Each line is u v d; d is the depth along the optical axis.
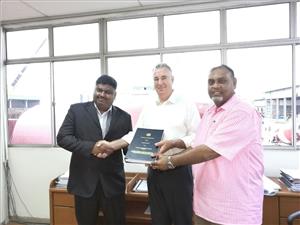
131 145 1.74
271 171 2.68
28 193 3.29
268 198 2.08
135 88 3.01
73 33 3.17
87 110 1.95
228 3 2.74
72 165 1.93
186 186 1.73
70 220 2.41
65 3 2.79
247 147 1.41
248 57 2.75
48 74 3.26
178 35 2.92
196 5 2.80
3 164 3.29
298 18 2.62
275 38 2.67
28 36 3.30
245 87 2.76
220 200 1.43
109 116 2.00
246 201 1.41
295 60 2.62
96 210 1.92
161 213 1.77
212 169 1.47
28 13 3.04
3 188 3.27
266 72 2.71
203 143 1.49
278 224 2.07
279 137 2.69
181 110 1.81
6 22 3.25
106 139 1.93
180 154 1.50
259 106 2.73
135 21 3.02
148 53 2.96
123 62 3.05
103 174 1.88
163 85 1.82
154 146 1.71
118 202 1.96
